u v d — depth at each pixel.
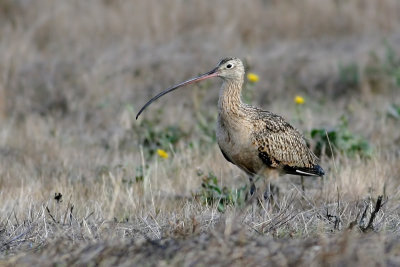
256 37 33.59
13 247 12.80
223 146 16.31
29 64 29.53
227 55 31.16
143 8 34.19
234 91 16.05
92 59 30.75
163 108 26.11
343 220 13.90
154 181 17.64
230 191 16.42
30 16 33.28
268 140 16.05
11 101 27.16
